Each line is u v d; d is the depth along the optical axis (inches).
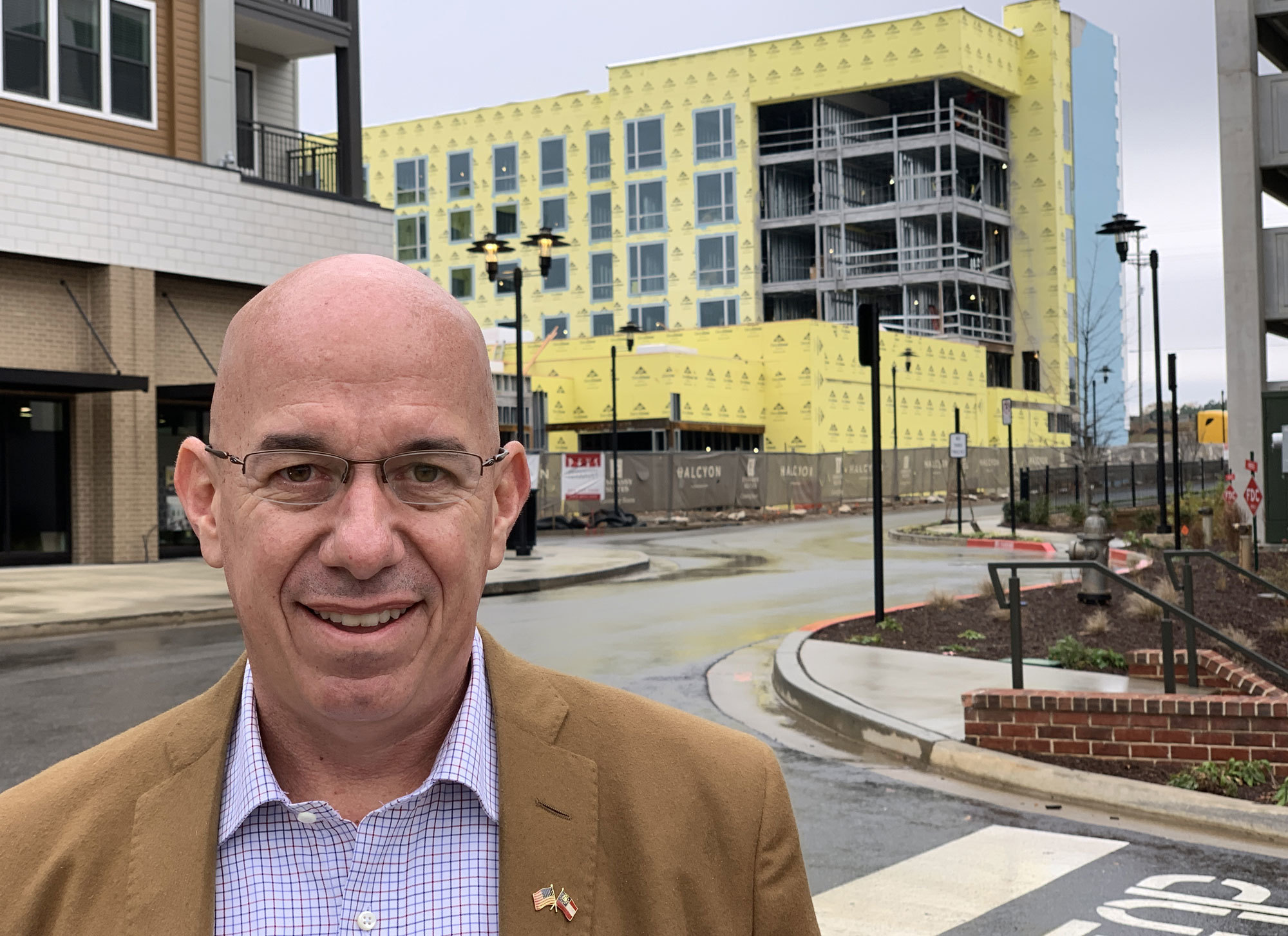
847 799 269.1
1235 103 884.0
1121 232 1003.3
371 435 47.8
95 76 908.0
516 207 2721.5
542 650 482.3
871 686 374.6
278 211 991.0
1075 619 490.6
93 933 48.6
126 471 903.7
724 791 53.7
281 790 52.4
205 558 54.6
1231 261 877.8
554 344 2100.1
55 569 832.3
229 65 974.4
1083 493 1577.3
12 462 876.0
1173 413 954.1
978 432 2464.3
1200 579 597.0
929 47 2377.0
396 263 52.6
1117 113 3021.7
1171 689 294.8
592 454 1327.5
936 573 800.3
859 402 2175.2
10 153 836.0
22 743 321.4
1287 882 210.7
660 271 2573.8
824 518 1552.7
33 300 872.3
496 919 50.8
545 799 51.1
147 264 911.7
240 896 49.7
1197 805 248.4
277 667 49.1
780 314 2588.6
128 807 51.0
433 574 49.3
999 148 2625.5
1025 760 283.6
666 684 413.1
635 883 51.5
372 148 2851.9
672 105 2559.1
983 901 201.9
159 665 444.5
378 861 50.4
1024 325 2655.0
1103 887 208.2
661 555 986.1
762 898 53.3
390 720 50.2
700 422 1946.4
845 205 2485.2
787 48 2464.3
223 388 50.6
